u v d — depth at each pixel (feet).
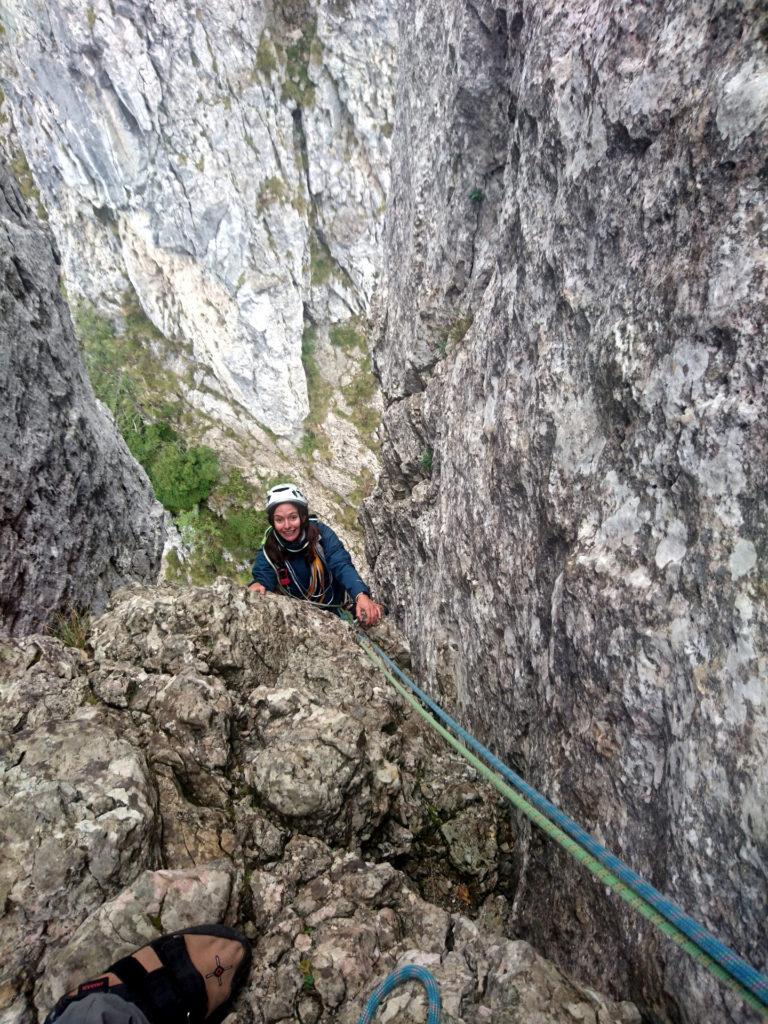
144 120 90.33
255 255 99.60
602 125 9.09
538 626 10.27
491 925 9.90
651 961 5.97
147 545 19.29
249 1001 6.86
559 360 10.03
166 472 95.20
